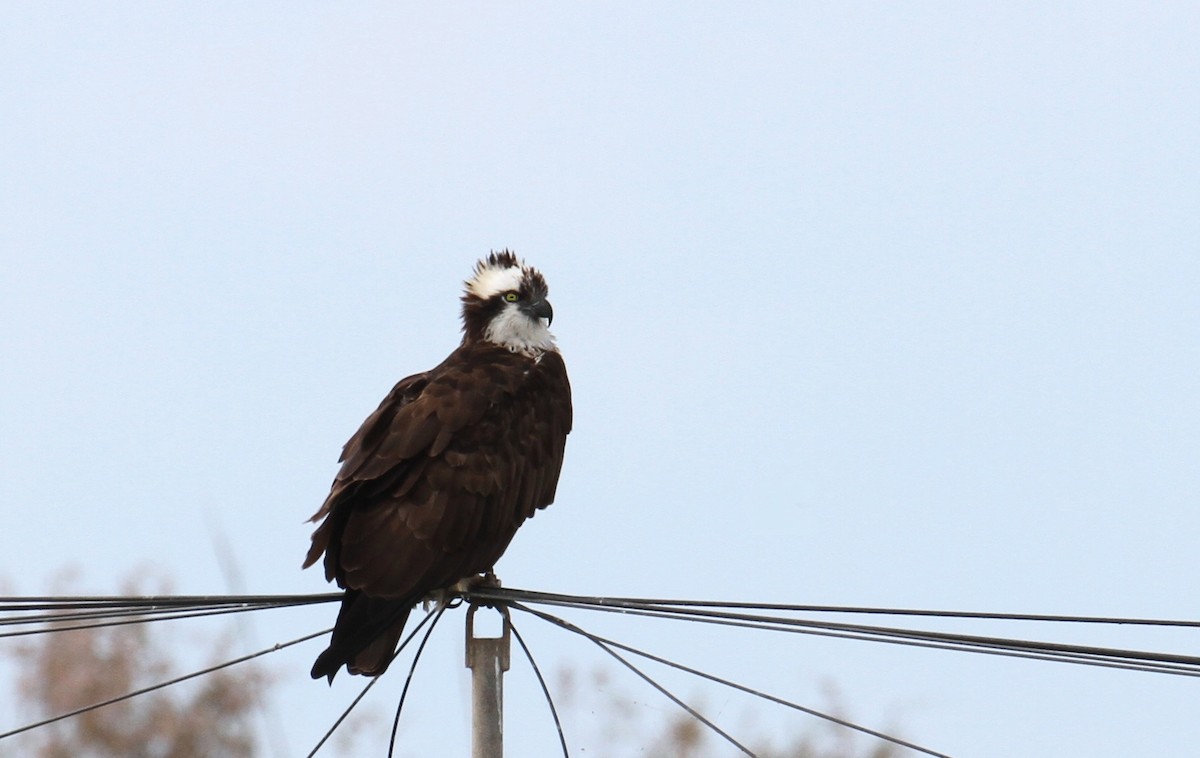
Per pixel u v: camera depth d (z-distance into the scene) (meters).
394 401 15.01
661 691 12.66
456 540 14.09
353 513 13.92
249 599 13.05
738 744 12.48
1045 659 12.23
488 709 12.67
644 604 12.69
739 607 12.51
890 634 12.38
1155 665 12.15
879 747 20.34
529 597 13.02
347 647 13.13
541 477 15.27
